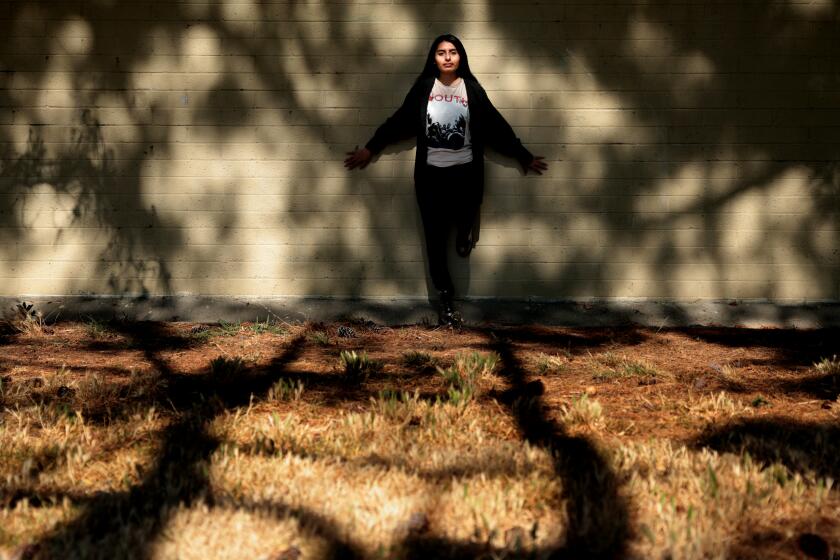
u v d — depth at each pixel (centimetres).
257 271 802
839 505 375
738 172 795
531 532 341
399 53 789
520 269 803
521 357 667
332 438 457
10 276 802
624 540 345
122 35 788
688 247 799
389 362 643
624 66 789
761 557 334
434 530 352
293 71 791
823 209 796
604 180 796
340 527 347
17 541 341
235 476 396
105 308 800
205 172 796
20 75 791
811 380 585
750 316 799
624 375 597
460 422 485
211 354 679
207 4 786
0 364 633
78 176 798
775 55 787
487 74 789
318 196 798
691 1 784
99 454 439
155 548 329
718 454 434
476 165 779
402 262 802
